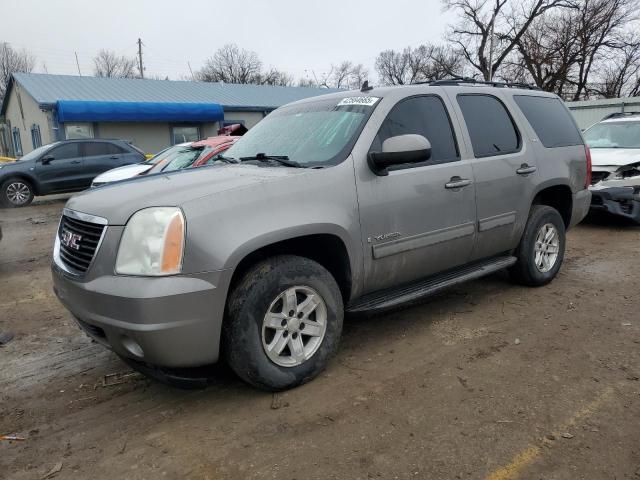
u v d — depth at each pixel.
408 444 2.71
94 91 23.86
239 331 2.98
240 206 2.96
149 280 2.72
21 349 4.16
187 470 2.57
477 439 2.73
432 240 3.92
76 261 3.09
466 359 3.68
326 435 2.81
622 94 40.94
